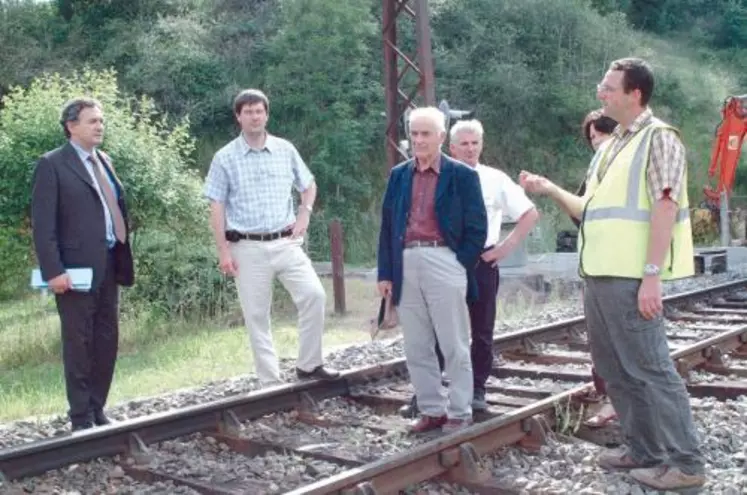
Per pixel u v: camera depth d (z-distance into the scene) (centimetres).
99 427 594
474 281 605
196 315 1309
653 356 490
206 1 3406
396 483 505
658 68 3634
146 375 936
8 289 1371
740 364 852
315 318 747
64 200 633
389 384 786
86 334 645
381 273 612
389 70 1482
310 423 683
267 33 3200
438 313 595
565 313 1202
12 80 3078
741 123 2008
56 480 557
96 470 574
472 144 636
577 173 3238
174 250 1330
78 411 644
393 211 604
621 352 495
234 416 658
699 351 832
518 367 841
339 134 2862
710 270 1728
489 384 783
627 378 502
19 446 557
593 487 504
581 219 520
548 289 1488
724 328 1062
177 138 1427
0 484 533
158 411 727
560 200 540
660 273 473
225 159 743
